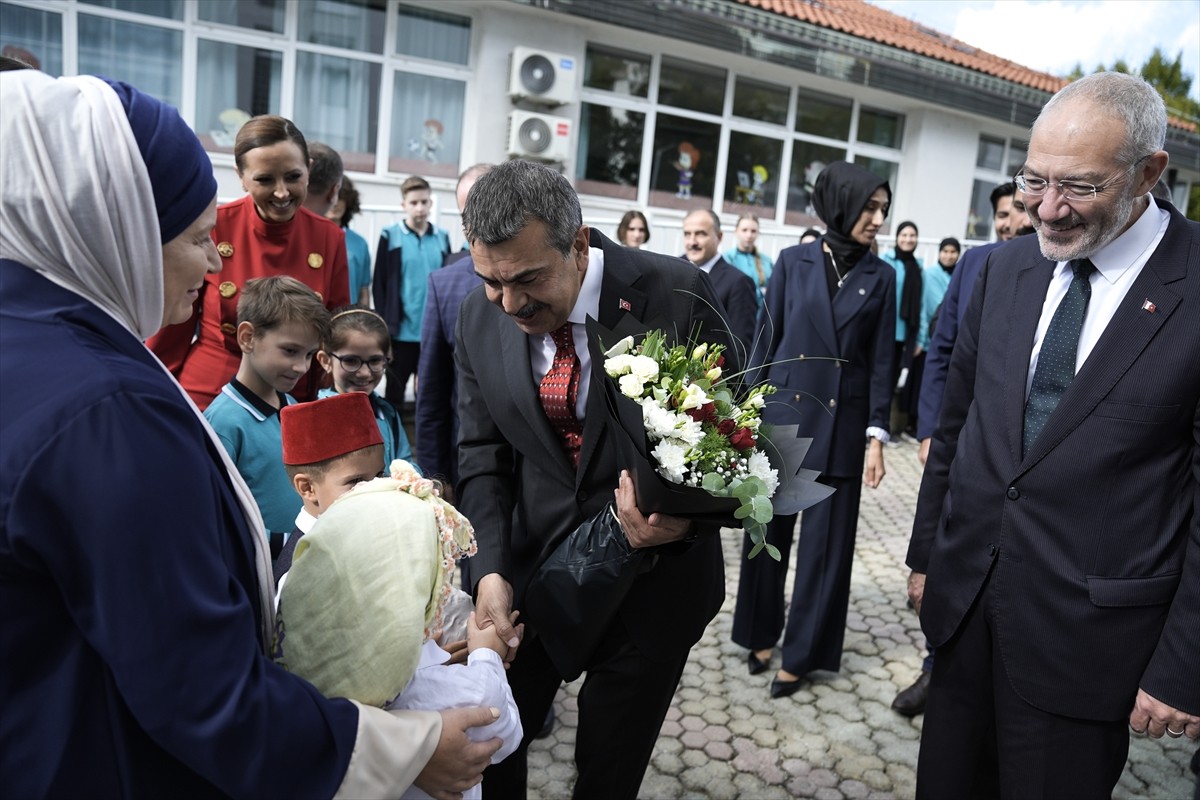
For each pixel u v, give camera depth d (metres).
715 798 2.73
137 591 0.88
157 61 7.53
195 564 0.93
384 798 1.08
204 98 7.75
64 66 7.22
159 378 0.99
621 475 1.68
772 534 3.45
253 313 2.25
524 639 2.00
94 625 0.88
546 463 1.93
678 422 1.56
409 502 1.27
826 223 3.48
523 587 2.02
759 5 10.08
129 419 0.90
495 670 1.35
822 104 10.85
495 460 2.06
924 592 2.17
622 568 1.77
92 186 0.93
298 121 8.14
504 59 8.62
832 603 3.35
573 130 9.07
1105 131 1.69
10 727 0.92
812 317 3.37
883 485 6.82
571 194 1.65
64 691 0.92
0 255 0.95
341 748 1.04
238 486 1.14
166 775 0.98
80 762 0.94
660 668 1.94
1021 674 1.92
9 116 0.91
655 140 9.79
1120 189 1.72
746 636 3.53
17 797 0.93
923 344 8.55
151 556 0.89
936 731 2.15
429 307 2.96
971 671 2.07
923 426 3.40
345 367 2.62
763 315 3.56
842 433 3.34
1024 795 1.96
